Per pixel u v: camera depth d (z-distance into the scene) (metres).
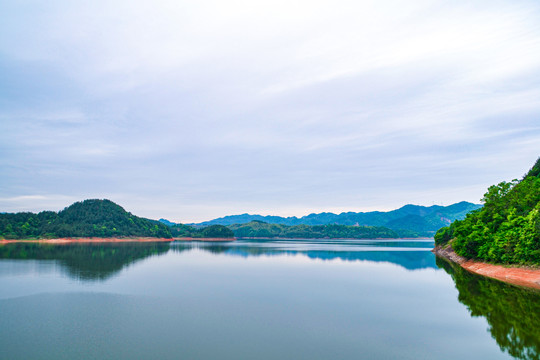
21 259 107.19
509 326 36.91
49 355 28.95
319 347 31.30
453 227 146.88
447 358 28.91
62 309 43.88
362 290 58.47
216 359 28.31
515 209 75.38
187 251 165.75
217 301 49.12
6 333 34.44
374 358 28.91
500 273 68.62
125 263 100.31
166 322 38.50
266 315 41.84
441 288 60.06
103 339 32.84
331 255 143.25
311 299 50.91
